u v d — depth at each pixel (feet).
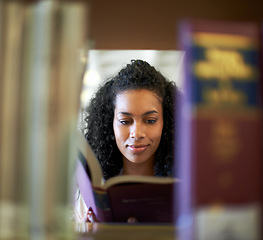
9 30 1.76
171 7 1.95
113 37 2.35
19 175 1.72
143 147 3.74
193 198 1.64
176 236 1.98
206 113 1.66
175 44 2.51
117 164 4.16
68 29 1.74
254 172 1.69
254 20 1.92
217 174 1.66
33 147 1.72
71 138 1.74
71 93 1.73
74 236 1.92
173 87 3.98
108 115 4.10
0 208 1.70
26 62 1.76
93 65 4.62
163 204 2.64
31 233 1.70
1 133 1.72
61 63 1.73
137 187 2.59
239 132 1.69
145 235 2.04
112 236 2.02
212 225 1.64
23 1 1.81
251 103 1.71
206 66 1.68
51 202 1.71
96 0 1.88
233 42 1.72
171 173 3.97
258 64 1.74
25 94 1.75
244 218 1.67
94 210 2.91
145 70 3.81
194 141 1.65
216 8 1.93
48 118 1.72
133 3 1.89
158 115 3.76
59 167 1.72
